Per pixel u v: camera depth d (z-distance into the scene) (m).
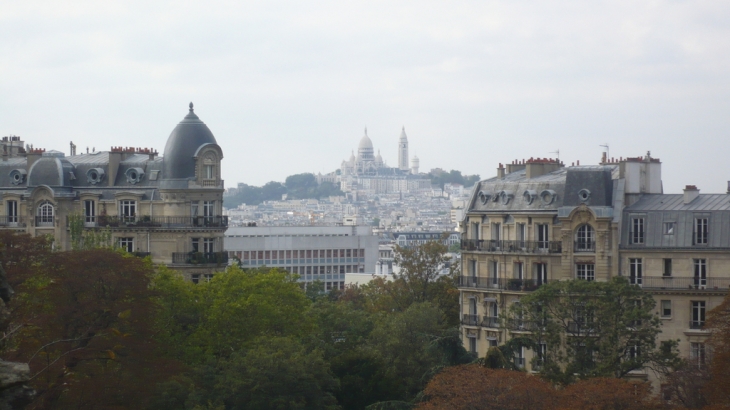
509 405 172.75
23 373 84.12
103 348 167.62
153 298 194.88
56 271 187.25
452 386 178.25
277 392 197.00
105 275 185.75
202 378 198.50
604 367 194.38
